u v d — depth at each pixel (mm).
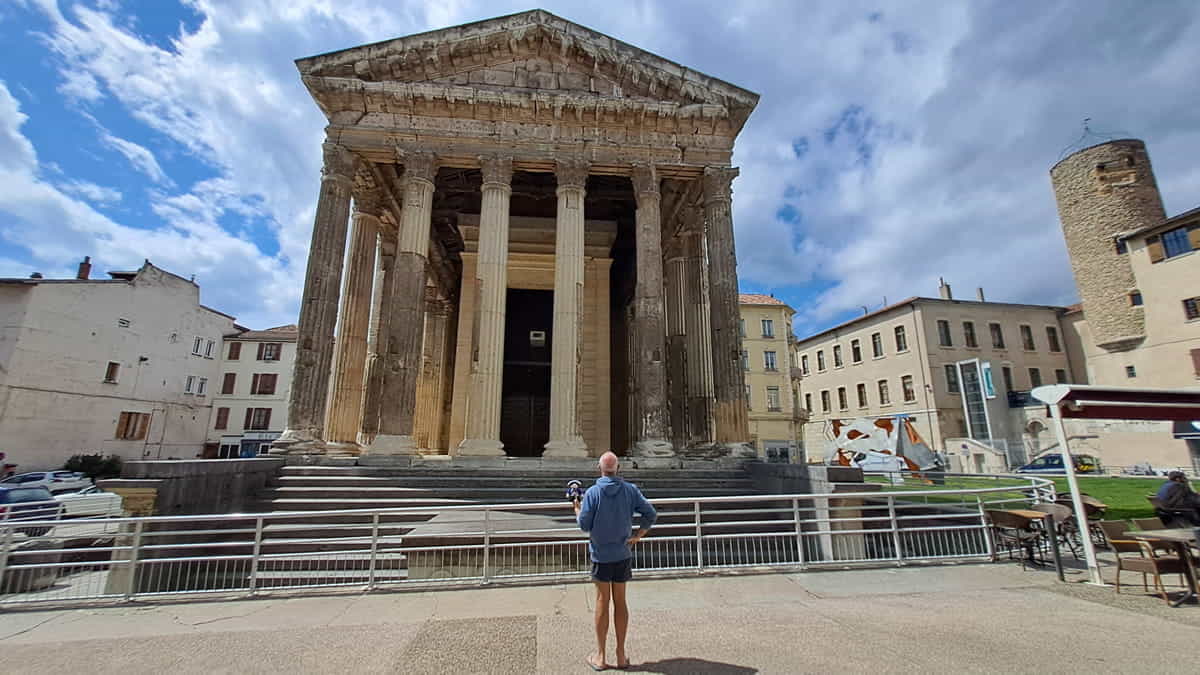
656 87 17078
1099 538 10352
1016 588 7145
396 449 13789
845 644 5137
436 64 16422
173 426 38906
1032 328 42031
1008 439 37344
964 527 8875
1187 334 28719
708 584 7324
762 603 6496
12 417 28562
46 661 4910
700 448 16188
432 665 4789
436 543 7793
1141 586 7199
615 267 26391
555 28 16797
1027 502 10711
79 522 6848
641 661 4793
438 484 12094
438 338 25078
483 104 16078
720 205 16656
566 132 16547
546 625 5805
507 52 16906
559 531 7914
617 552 4840
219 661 4898
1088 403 8297
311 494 11328
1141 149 33719
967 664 4652
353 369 16375
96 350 33125
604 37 16891
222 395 43438
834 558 8945
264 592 7035
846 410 47562
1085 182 34812
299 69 15672
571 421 14500
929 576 7754
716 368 15805
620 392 24688
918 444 19703
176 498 8898
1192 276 28578
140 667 4777
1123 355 32531
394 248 20609
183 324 40000
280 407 43875
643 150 16812
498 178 15891
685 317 20078
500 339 14875
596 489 5051
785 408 49250
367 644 5289
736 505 11773
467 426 14156
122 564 7578
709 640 5277
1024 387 40312
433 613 6234
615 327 25688
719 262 16312
